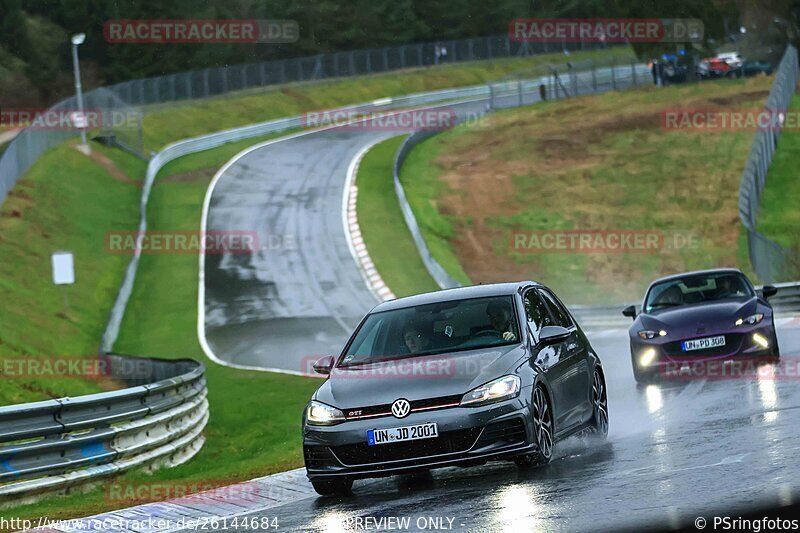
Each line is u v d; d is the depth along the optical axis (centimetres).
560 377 3594
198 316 13012
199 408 6047
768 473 2806
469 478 3372
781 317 9425
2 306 11112
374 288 14050
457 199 19438
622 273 15350
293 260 15575
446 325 3597
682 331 5697
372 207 18550
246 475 4341
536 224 17888
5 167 15100
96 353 11206
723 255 15962
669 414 4456
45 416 4197
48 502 4025
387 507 3000
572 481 3023
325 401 3350
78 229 15562
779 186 18425
